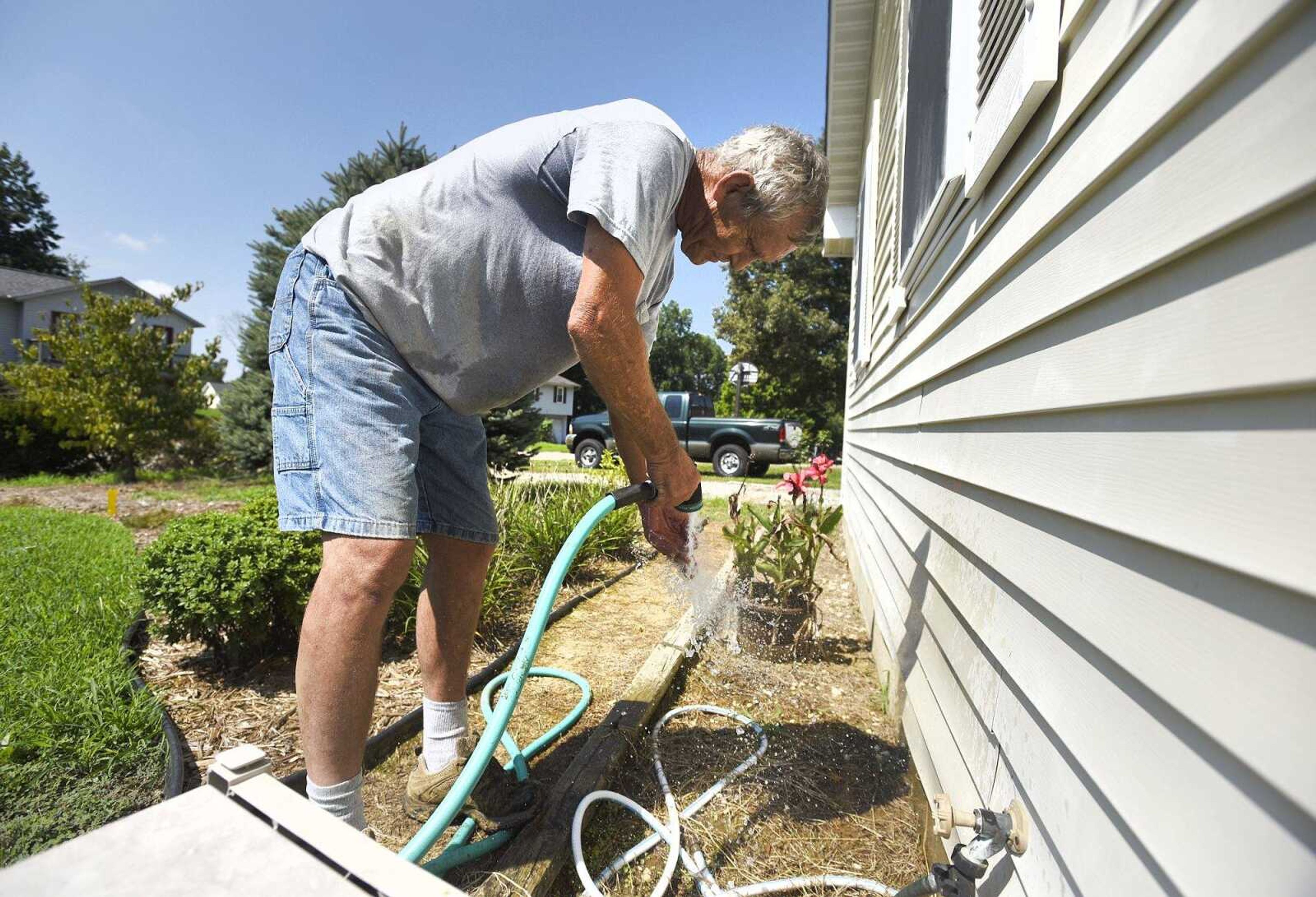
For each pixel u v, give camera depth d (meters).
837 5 4.75
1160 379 0.72
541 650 2.98
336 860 0.69
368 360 1.34
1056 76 1.00
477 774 1.34
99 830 0.71
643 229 1.24
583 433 13.11
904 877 1.62
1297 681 0.50
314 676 1.26
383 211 1.33
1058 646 0.98
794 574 3.08
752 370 16.47
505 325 1.42
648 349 1.49
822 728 2.34
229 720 2.25
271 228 9.34
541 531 4.20
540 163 1.32
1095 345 0.89
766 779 1.99
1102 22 0.87
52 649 2.56
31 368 11.13
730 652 2.95
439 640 1.65
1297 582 0.50
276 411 1.40
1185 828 0.63
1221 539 0.60
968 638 1.51
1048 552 1.04
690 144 1.43
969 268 1.59
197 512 7.06
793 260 21.03
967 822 1.31
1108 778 0.79
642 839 1.71
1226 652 0.59
